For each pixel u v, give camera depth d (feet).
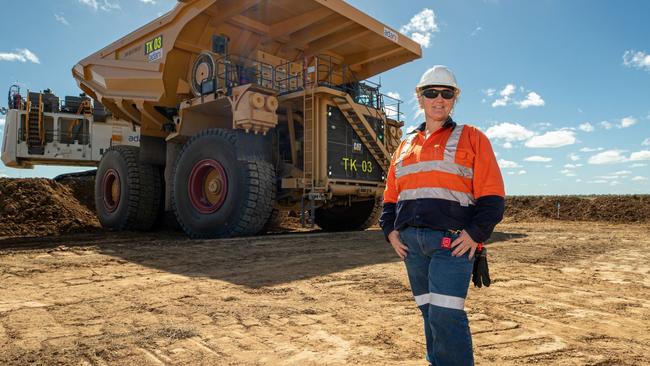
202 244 26.73
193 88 36.40
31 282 16.29
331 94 34.14
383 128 39.50
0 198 43.70
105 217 42.50
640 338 10.19
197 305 13.05
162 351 9.33
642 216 57.26
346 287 15.52
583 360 8.82
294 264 20.24
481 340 10.00
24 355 9.12
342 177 35.45
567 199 66.85
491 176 6.64
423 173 7.01
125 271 18.40
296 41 39.52
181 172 34.30
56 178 62.28
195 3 34.06
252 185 30.40
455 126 7.20
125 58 41.11
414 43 42.39
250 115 30.86
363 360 8.81
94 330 10.73
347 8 35.58
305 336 10.28
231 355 9.10
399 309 12.67
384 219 7.78
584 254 24.08
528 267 19.75
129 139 59.47
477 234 6.49
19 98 56.24
